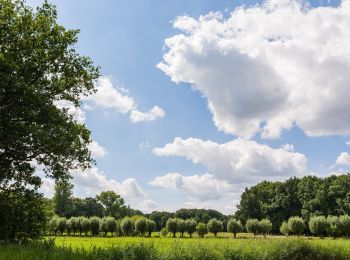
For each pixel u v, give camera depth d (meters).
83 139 34.53
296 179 152.00
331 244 36.44
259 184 169.00
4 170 30.14
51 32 32.38
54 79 33.41
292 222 106.00
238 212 159.12
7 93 27.66
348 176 132.38
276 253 32.50
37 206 33.44
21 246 23.38
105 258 22.08
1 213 30.59
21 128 27.52
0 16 30.22
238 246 30.77
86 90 35.53
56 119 29.58
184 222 118.00
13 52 29.45
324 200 131.12
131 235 115.94
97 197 179.25
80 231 119.81
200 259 26.84
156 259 24.16
